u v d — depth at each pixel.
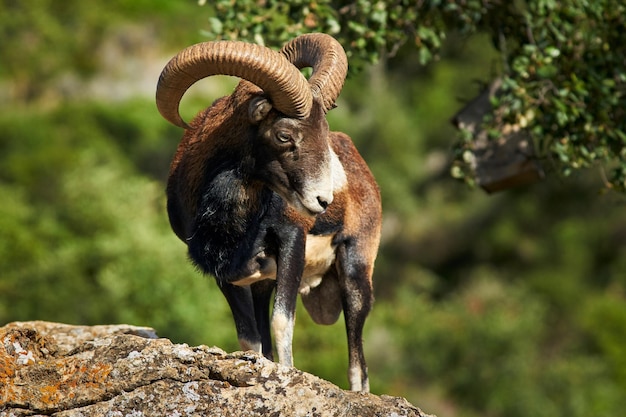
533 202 122.75
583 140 39.19
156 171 106.62
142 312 69.25
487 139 40.28
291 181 28.42
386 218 119.31
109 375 26.59
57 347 29.06
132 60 122.25
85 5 125.31
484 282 114.31
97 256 74.00
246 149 28.94
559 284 114.81
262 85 27.80
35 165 100.12
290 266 29.75
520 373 97.88
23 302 74.00
